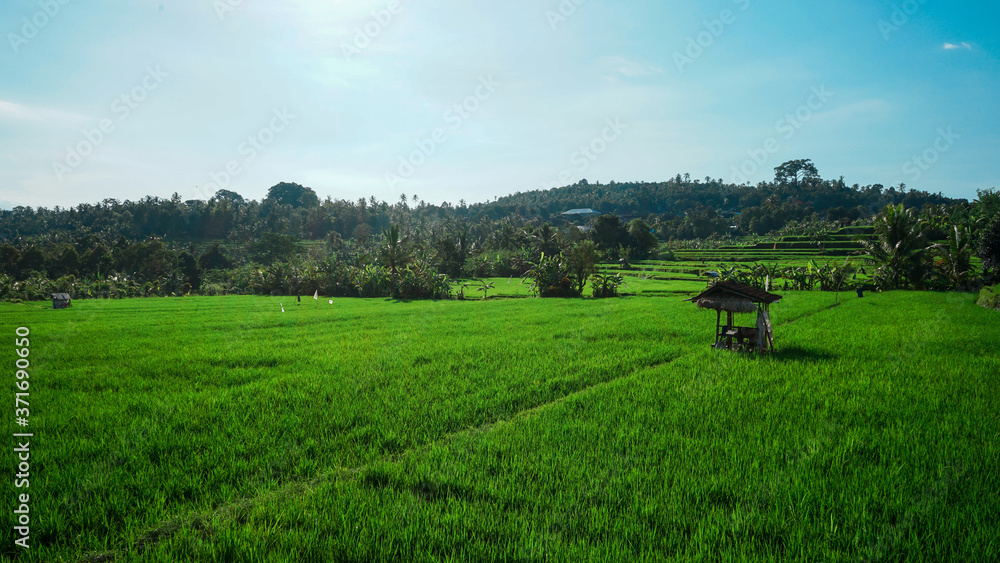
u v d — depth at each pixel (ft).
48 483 19.07
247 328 74.79
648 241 324.19
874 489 18.11
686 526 16.20
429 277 170.09
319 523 16.24
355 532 15.80
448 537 15.46
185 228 499.51
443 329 68.59
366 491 18.58
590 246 170.71
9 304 164.66
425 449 23.24
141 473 19.88
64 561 14.47
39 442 23.67
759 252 300.40
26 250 282.56
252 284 225.56
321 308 120.78
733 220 511.40
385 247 189.37
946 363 39.55
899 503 17.07
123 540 15.53
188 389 34.50
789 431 24.39
